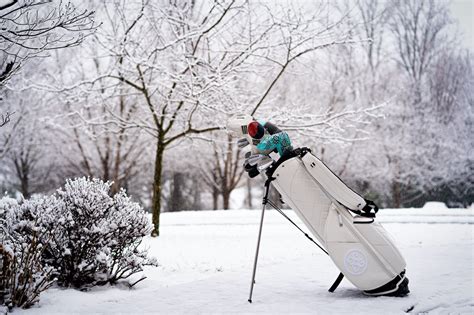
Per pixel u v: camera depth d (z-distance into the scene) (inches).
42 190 970.1
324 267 226.4
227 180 850.8
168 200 1259.8
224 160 821.9
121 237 189.8
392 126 878.4
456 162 893.2
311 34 409.4
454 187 932.6
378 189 958.4
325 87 784.3
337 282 171.5
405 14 1059.3
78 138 735.1
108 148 729.0
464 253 252.8
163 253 290.7
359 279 160.7
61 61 605.9
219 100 406.0
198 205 1229.1
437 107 1025.5
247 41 415.2
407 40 1070.4
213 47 443.8
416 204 980.6
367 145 832.3
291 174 167.6
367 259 159.6
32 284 156.0
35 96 634.8
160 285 198.5
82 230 181.3
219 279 199.2
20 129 701.9
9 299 148.4
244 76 450.6
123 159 749.3
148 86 418.9
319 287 182.2
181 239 370.9
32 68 522.6
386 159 875.4
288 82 700.7
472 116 911.0
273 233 410.3
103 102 447.5
